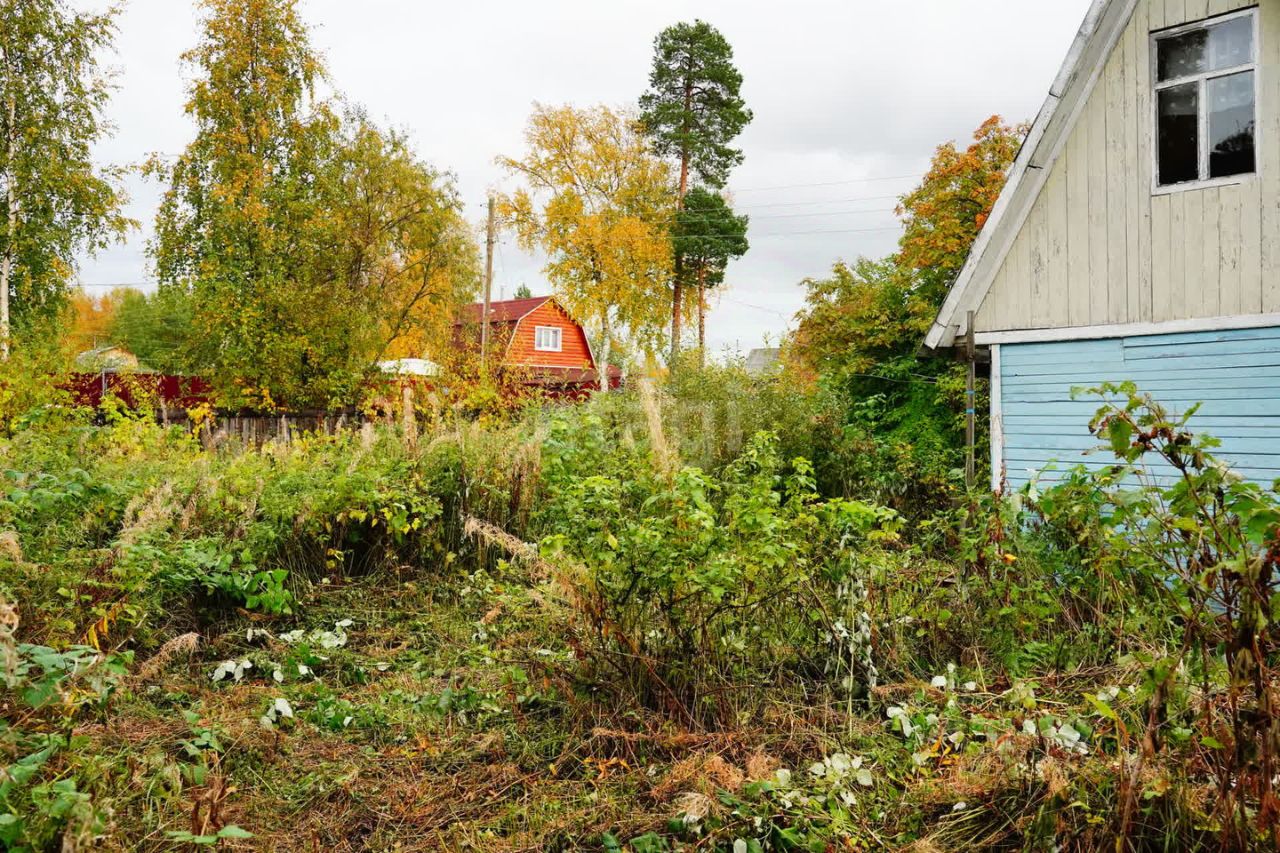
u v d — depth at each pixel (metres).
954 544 6.59
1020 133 18.56
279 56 21.31
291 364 19.97
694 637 4.45
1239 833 2.54
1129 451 2.89
